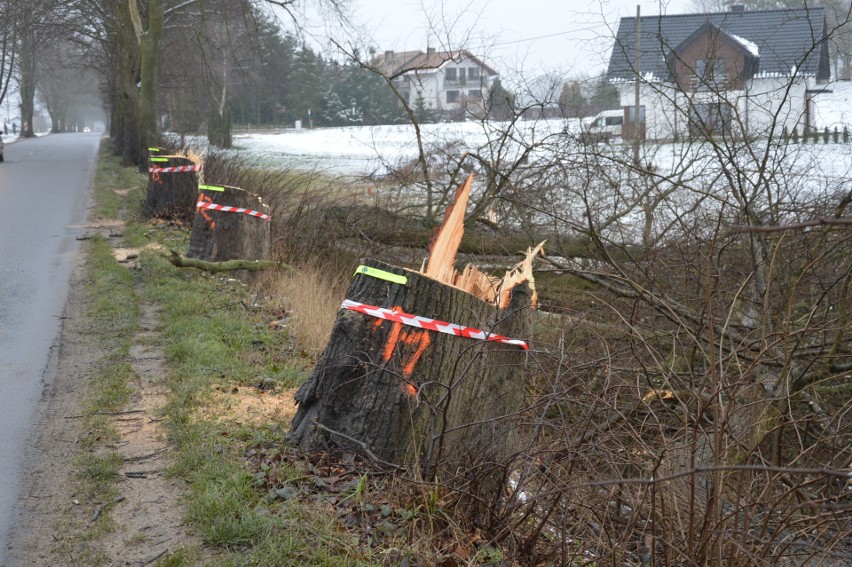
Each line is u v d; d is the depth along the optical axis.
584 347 6.18
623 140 10.04
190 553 3.88
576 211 10.04
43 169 31.77
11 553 3.98
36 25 33.50
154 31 26.67
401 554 3.95
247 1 26.61
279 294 9.71
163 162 15.52
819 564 4.14
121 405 5.99
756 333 6.42
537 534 4.27
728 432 4.52
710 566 3.93
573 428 4.80
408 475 4.50
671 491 4.23
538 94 10.71
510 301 5.08
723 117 7.58
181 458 4.92
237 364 6.84
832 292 6.96
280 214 12.20
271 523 4.07
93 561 3.89
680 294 7.94
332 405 4.88
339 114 69.31
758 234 6.75
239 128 67.50
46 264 11.78
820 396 7.14
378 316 4.82
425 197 11.14
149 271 10.61
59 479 4.79
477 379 4.82
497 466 4.55
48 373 6.84
